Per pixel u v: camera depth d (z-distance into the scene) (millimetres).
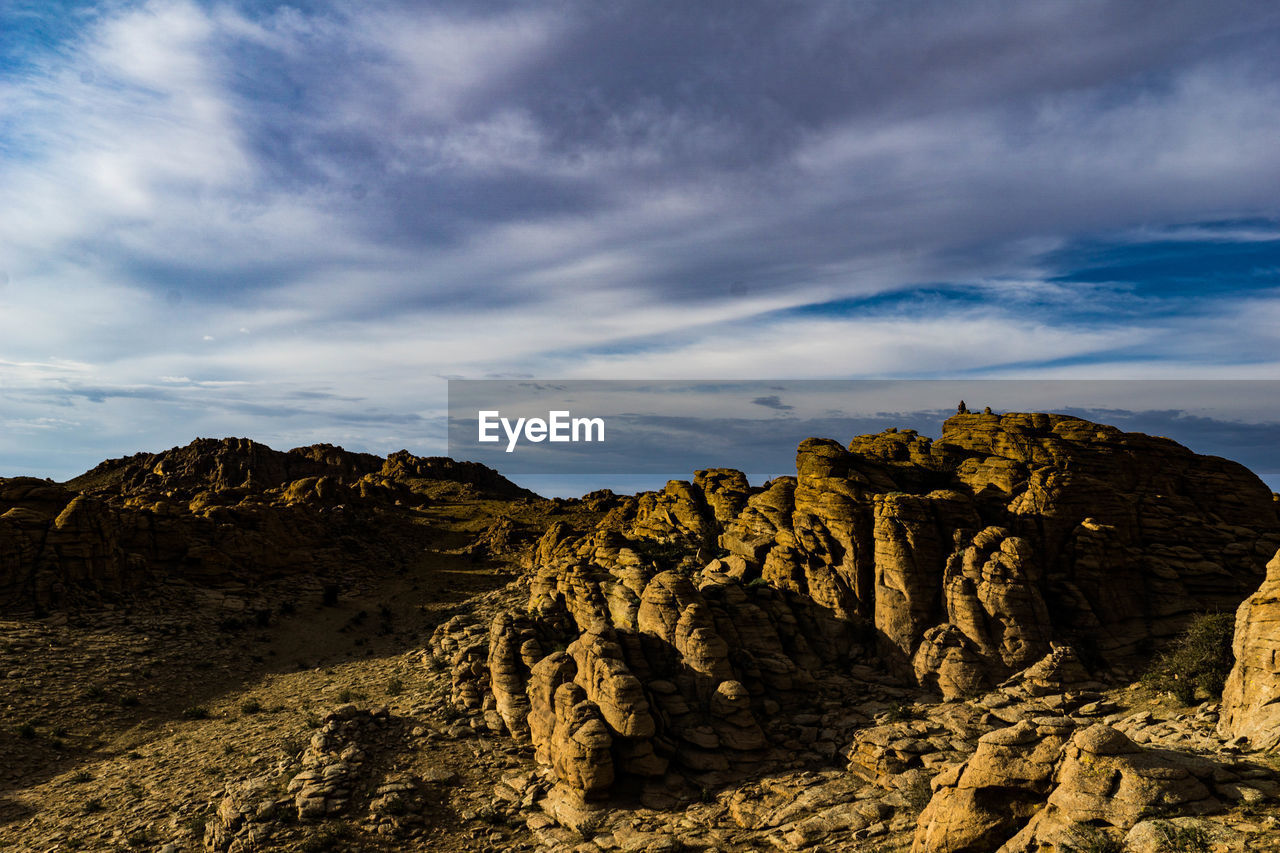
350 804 35656
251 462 168000
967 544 50125
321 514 114500
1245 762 25594
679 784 37031
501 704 45094
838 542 54469
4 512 72000
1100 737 23609
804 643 49938
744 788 36250
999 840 23844
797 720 42406
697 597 46375
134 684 55438
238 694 57219
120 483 159375
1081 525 51688
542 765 40031
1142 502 56125
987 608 46406
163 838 33719
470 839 33750
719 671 42594
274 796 35812
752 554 59781
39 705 49188
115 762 43812
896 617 48844
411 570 105688
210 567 83062
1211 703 36344
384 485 158375
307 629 76750
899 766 36688
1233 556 52094
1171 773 22688
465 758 40938
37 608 64250
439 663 58000
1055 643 45406
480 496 171625
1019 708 41094
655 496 97938
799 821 32844
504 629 48469
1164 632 47156
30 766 42781
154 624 67500
